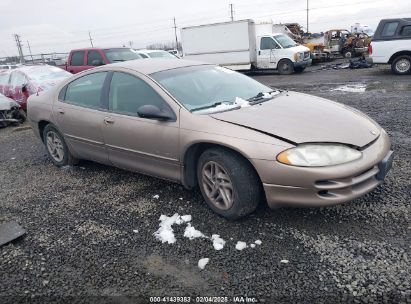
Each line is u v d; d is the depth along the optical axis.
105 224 3.51
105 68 4.41
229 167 3.17
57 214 3.82
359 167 2.92
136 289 2.58
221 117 3.35
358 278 2.48
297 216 3.32
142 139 3.80
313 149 2.92
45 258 3.04
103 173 4.89
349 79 13.11
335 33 24.23
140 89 3.94
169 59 4.65
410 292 2.32
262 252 2.86
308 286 2.46
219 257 2.85
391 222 3.10
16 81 10.58
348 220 3.18
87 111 4.42
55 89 5.07
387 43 13.16
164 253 2.96
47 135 5.29
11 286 2.73
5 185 4.84
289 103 3.71
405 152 4.70
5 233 3.45
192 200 3.83
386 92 9.43
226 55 19.53
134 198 4.01
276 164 2.94
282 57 18.02
